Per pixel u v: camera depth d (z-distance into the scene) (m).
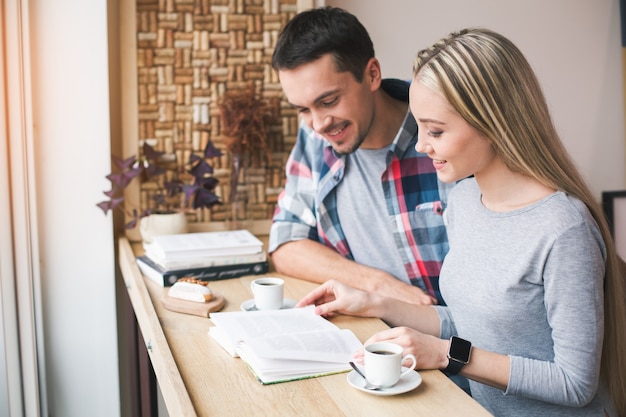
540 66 2.72
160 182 2.36
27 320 2.15
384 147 1.88
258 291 1.54
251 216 2.39
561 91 2.76
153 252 1.92
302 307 1.54
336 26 1.65
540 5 2.69
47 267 2.21
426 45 2.58
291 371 1.19
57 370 2.26
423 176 1.85
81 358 2.27
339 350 1.27
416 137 1.85
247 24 2.37
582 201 1.28
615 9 2.78
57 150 2.18
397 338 1.24
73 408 2.28
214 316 1.43
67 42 2.16
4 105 2.07
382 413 1.05
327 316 1.53
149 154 2.28
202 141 2.37
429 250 1.87
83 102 2.18
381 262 1.92
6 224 2.08
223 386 1.16
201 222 2.40
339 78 1.67
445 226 1.85
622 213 2.79
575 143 2.80
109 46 2.38
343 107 1.69
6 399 2.10
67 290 2.24
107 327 2.27
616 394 1.33
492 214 1.36
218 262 1.87
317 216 1.97
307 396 1.12
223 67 2.37
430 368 1.24
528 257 1.26
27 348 2.16
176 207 2.38
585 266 1.21
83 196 2.21
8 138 2.09
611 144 2.84
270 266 2.05
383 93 1.90
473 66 1.25
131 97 2.31
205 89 2.36
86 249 2.23
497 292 1.31
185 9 2.33
